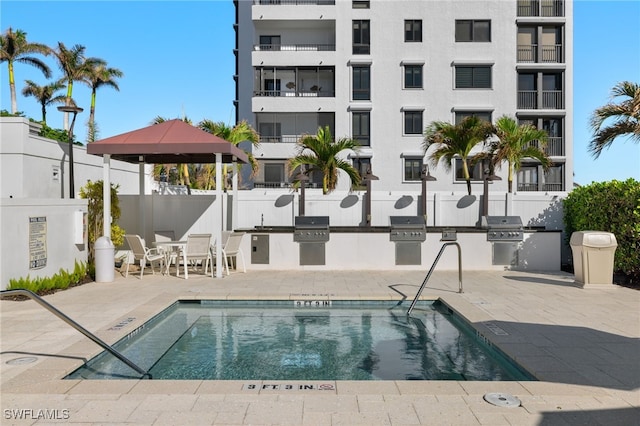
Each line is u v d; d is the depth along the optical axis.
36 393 3.77
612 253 8.78
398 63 26.59
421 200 13.16
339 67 26.92
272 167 27.70
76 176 13.56
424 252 11.55
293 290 8.62
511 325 6.00
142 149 9.81
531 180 27.19
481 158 13.83
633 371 4.29
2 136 11.26
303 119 27.75
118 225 12.66
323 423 3.25
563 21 26.77
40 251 8.63
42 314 6.62
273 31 28.67
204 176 28.48
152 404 3.56
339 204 13.30
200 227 13.04
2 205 7.74
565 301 7.59
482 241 11.55
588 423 3.27
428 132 14.34
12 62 35.94
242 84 37.12
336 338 6.15
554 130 27.33
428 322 6.99
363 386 3.95
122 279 10.02
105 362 5.04
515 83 26.52
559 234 11.54
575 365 4.45
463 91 26.44
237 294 8.18
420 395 3.75
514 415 3.39
